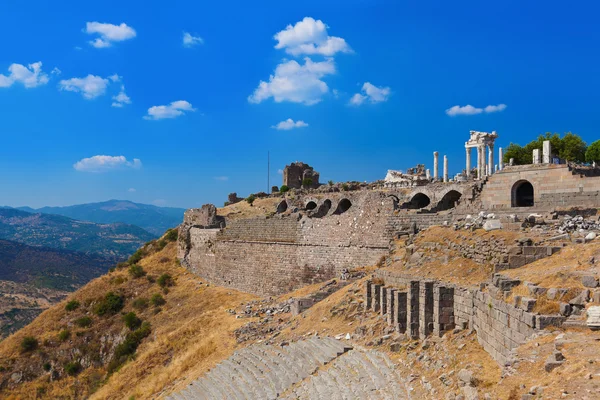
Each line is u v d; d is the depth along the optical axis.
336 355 39.62
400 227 60.31
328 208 106.94
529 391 19.02
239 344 55.22
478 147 101.19
